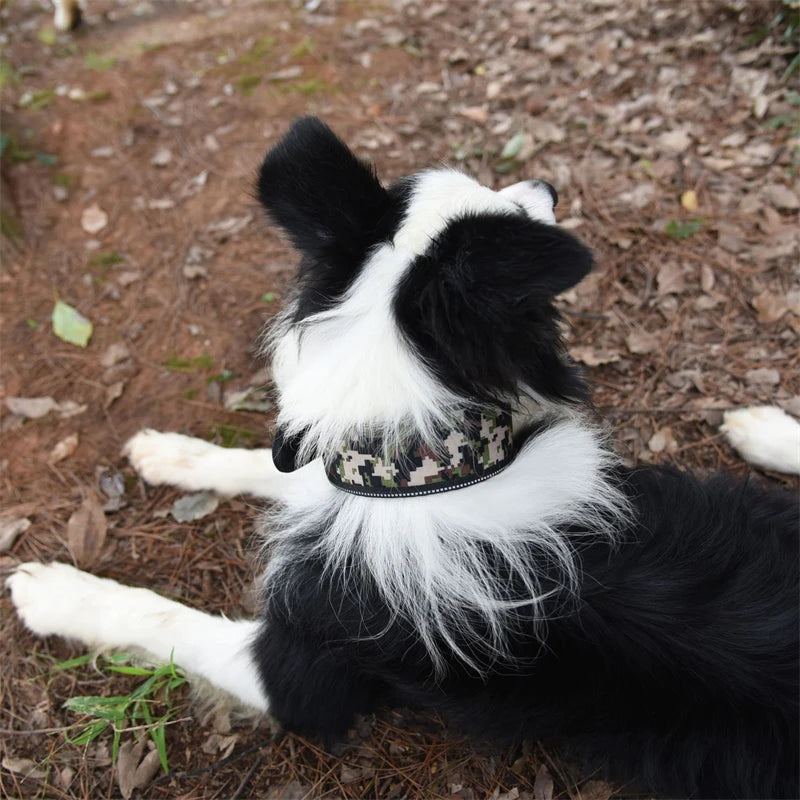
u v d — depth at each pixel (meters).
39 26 1.70
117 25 1.69
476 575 0.58
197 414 0.95
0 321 1.06
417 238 0.54
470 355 0.50
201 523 0.86
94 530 0.85
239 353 1.00
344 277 0.55
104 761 0.71
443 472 0.56
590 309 0.98
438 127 1.29
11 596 0.80
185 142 1.33
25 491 0.89
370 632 0.61
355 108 1.36
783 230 1.00
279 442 0.60
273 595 0.66
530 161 1.19
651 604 0.58
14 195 1.22
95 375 0.99
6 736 0.72
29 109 1.42
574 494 0.61
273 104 1.39
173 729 0.73
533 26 1.49
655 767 0.60
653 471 0.69
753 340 0.93
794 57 1.24
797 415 0.85
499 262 0.46
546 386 0.59
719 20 1.35
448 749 0.71
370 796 0.69
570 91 1.32
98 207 1.22
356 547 0.60
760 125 1.16
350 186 0.55
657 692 0.58
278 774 0.70
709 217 1.05
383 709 0.73
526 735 0.64
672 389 0.90
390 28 1.55
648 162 1.14
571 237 0.46
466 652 0.60
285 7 1.68
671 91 1.26
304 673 0.66
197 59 1.54
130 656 0.74
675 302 0.97
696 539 0.61
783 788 0.56
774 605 0.58
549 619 0.59
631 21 1.42
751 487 0.69
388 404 0.53
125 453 0.91
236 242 1.15
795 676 0.56
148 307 1.07
